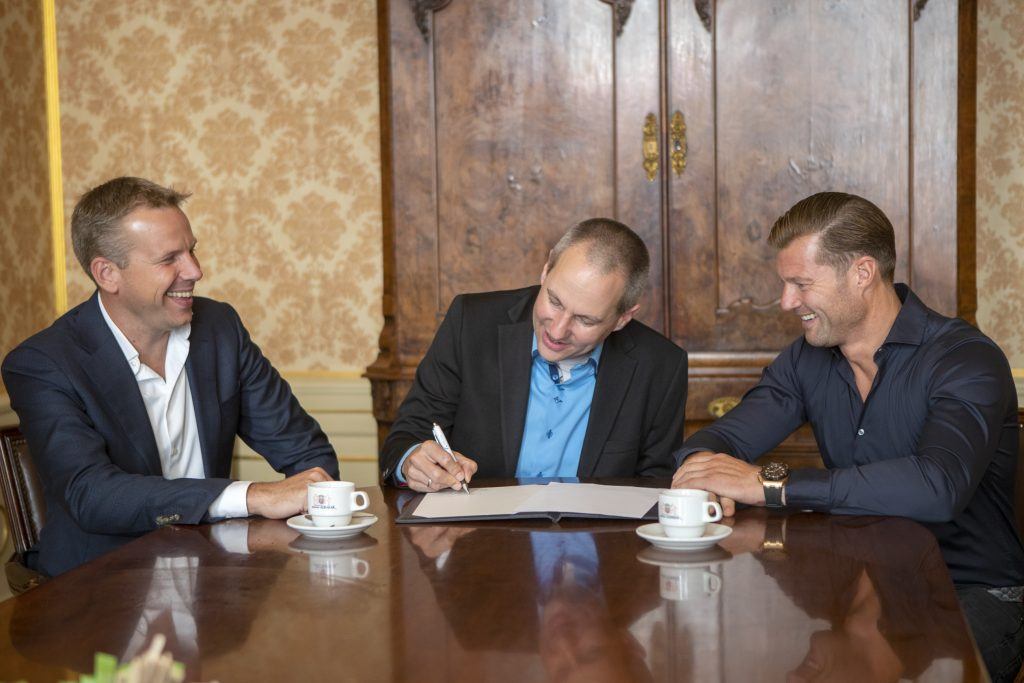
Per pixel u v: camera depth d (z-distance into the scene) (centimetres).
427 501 200
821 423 237
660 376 253
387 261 351
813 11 334
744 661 111
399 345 351
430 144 346
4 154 368
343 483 175
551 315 226
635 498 199
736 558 157
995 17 388
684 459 223
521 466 248
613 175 341
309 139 426
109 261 222
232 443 248
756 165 337
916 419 216
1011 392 212
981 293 395
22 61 382
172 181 435
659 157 339
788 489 189
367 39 421
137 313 228
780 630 121
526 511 185
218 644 118
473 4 343
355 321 428
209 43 430
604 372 247
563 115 342
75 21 436
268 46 426
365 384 427
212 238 435
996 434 202
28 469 232
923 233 333
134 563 157
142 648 117
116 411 221
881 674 107
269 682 106
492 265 347
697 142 338
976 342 212
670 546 163
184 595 139
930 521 189
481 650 114
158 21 432
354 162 424
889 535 172
